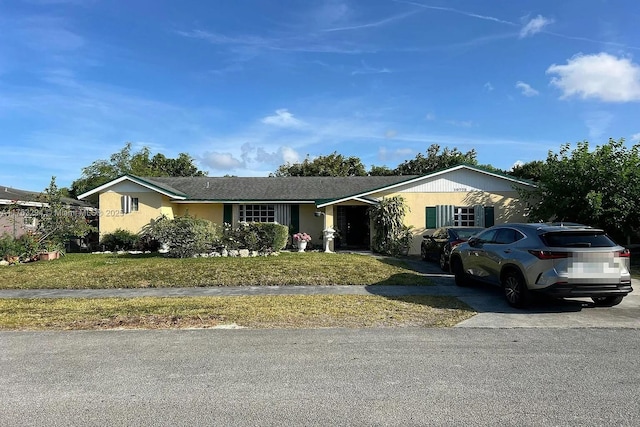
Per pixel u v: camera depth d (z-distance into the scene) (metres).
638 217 14.92
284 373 5.03
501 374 4.96
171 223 17.58
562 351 5.85
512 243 9.05
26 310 8.64
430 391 4.47
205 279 12.02
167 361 5.48
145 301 9.46
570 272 7.84
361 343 6.25
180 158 46.28
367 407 4.11
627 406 4.10
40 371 5.14
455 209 19.42
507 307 8.84
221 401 4.26
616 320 7.73
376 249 19.19
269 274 12.51
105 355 5.74
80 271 13.37
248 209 22.25
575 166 15.88
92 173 32.16
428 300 9.50
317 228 22.22
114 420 3.88
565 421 3.80
